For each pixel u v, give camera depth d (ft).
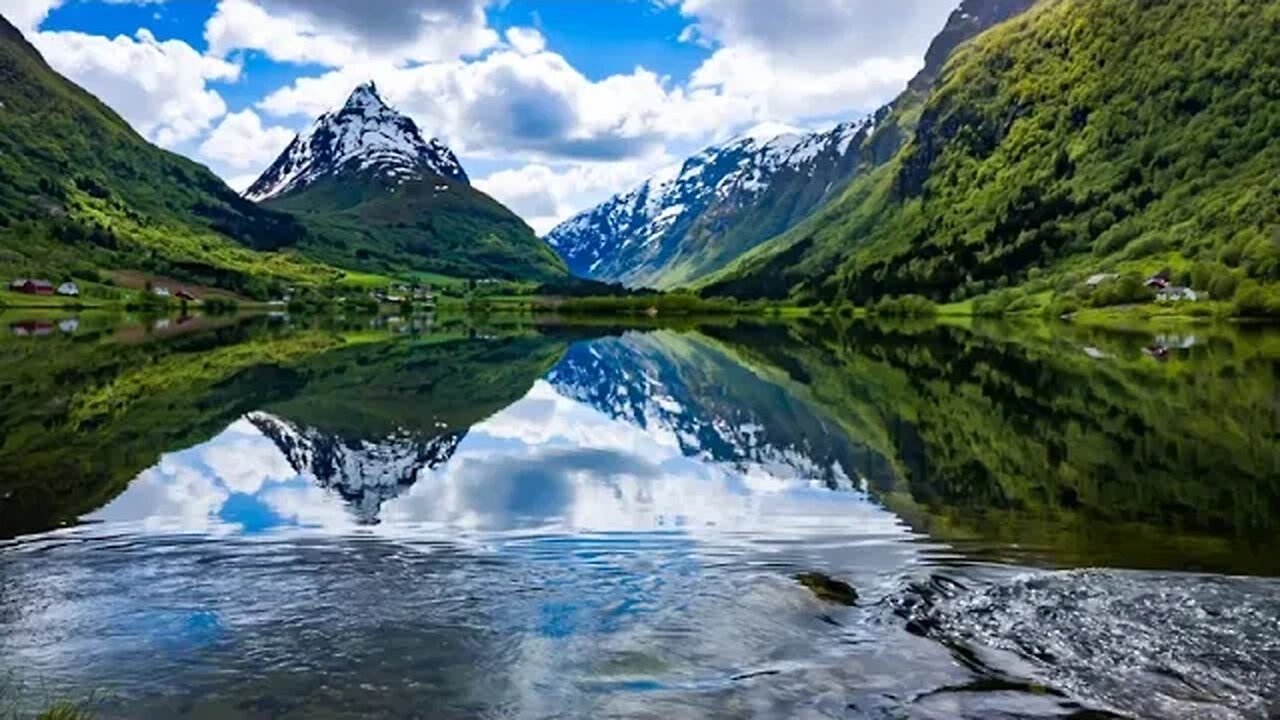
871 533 69.00
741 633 46.11
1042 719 36.63
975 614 48.34
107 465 95.40
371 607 50.52
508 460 104.63
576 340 399.24
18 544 63.87
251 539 65.82
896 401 162.40
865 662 42.29
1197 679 39.96
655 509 77.92
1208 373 204.33
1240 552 63.00
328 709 38.14
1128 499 81.15
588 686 40.16
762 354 307.37
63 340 327.88
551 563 59.77
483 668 42.06
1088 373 209.15
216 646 44.65
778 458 106.73
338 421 132.36
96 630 46.78
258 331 431.43
